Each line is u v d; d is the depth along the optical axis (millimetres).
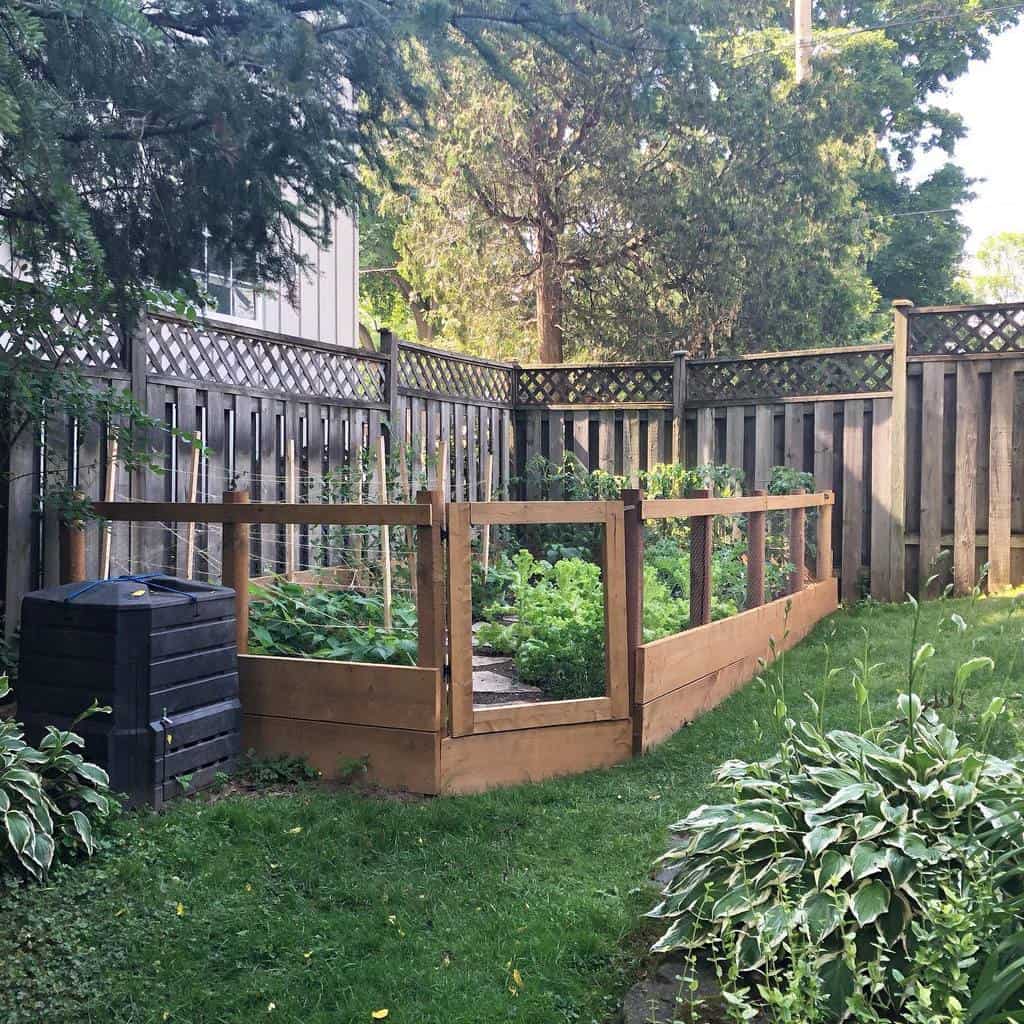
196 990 2627
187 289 4469
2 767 3342
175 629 3938
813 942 2281
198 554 6426
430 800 3973
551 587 7508
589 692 4672
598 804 3965
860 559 9227
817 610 7988
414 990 2627
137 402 5402
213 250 4375
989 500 8562
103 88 3488
